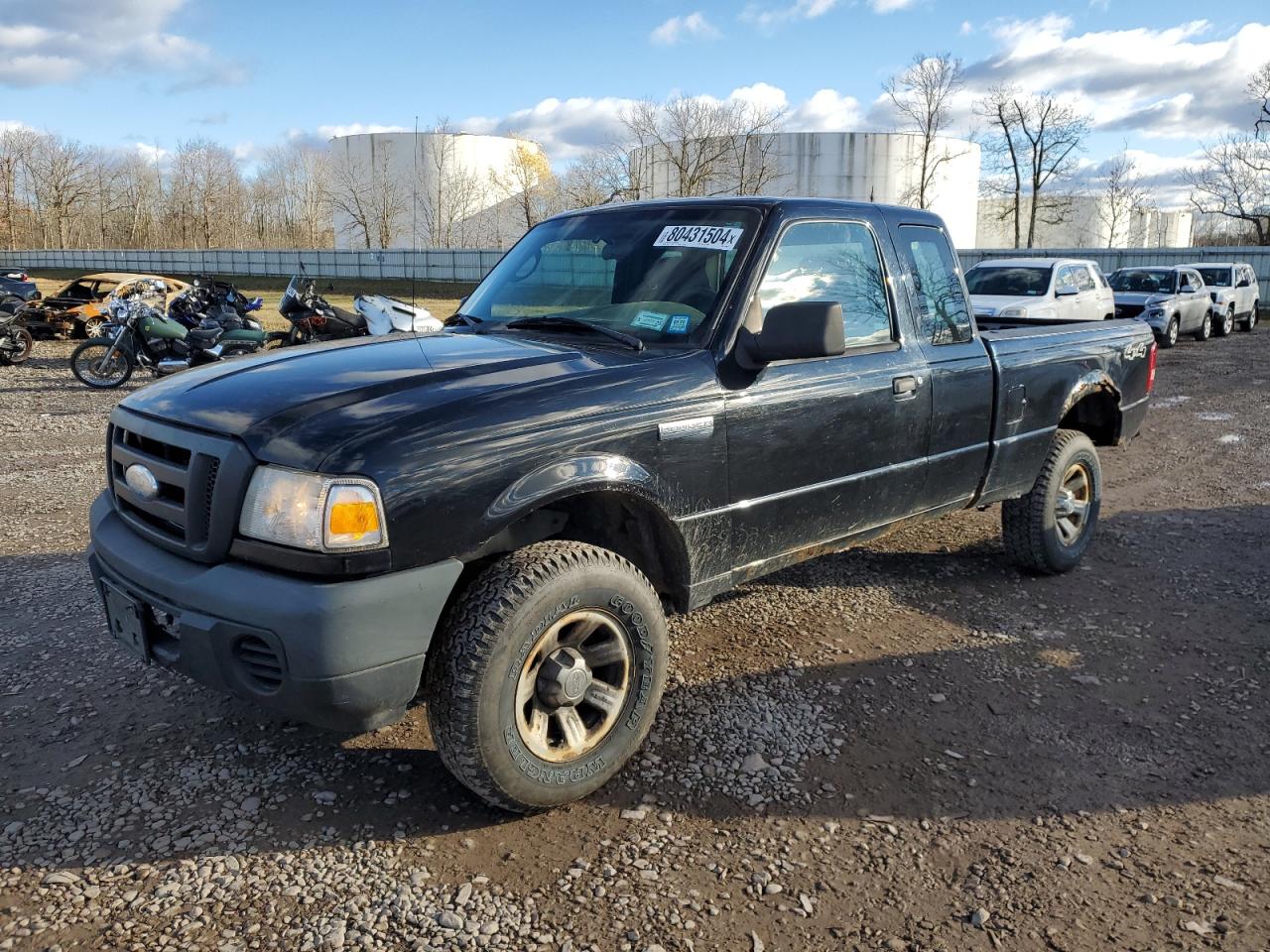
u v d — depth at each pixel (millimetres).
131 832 2799
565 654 2887
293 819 2883
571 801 2963
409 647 2551
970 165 68938
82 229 91562
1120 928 2480
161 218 91625
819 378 3568
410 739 3371
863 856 2771
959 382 4242
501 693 2686
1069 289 15969
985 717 3646
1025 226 73438
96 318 18781
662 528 3195
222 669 2547
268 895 2537
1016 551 5152
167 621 2766
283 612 2416
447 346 3324
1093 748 3434
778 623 4523
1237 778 3238
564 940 2398
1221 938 2443
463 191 72625
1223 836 2906
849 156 63531
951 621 4609
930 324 4207
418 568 2562
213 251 57719
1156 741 3490
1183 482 7801
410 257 50562
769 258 3500
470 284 48031
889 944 2414
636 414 2992
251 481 2545
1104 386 5328
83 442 8820
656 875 2658
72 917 2436
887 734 3494
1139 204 71438
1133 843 2863
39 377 13773
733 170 53375
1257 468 8336
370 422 2570
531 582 2715
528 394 2824
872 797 3078
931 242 4363
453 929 2424
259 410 2674
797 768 3242
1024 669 4086
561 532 3336
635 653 3035
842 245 3850
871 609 4738
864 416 3756
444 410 2666
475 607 2674
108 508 3168
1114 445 5723
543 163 75438
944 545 5832
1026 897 2600
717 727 3498
